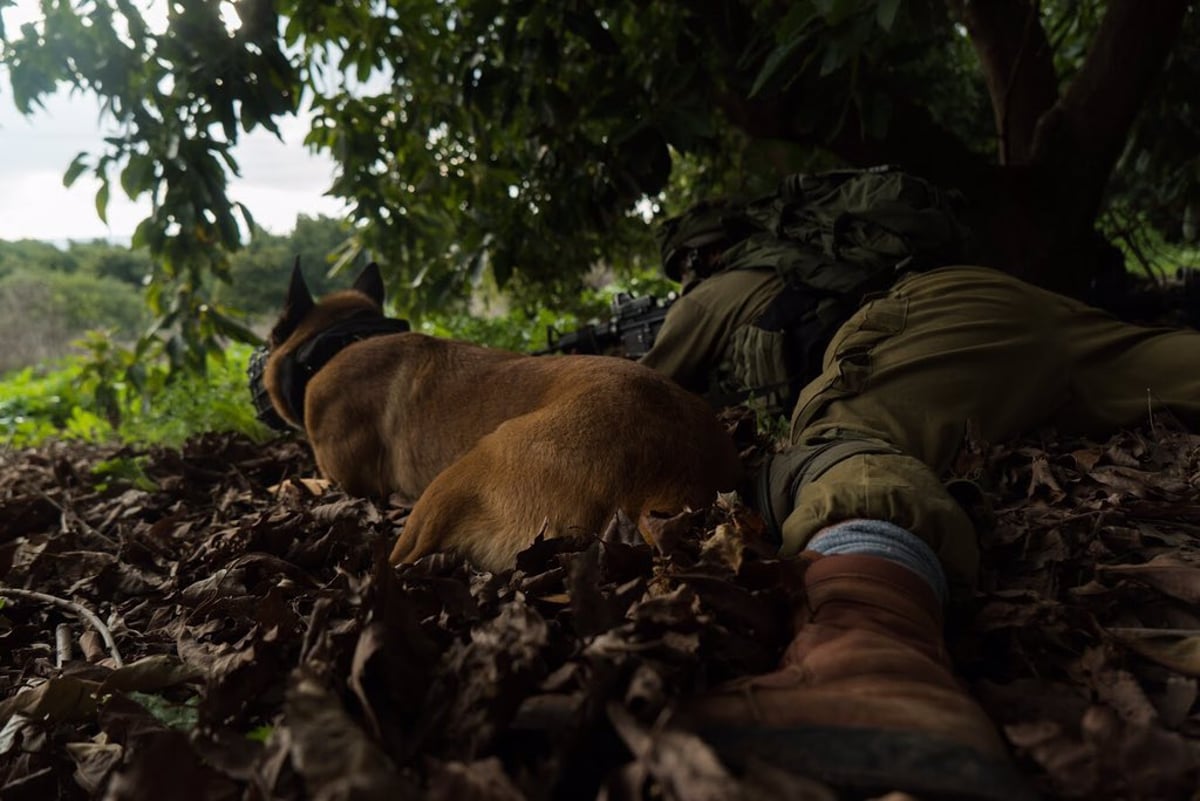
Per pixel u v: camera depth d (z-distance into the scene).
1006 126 4.95
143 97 4.30
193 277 5.54
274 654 1.66
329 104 5.33
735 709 1.18
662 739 1.04
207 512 3.64
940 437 2.49
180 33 3.89
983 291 2.78
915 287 2.83
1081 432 2.77
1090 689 1.45
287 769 1.17
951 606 1.70
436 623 1.67
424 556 2.32
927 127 4.73
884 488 1.73
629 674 1.28
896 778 1.05
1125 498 2.27
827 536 1.67
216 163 4.29
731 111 4.95
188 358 5.75
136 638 2.21
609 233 6.99
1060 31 6.54
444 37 5.22
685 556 1.79
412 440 2.92
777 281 3.37
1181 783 1.10
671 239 4.03
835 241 3.14
